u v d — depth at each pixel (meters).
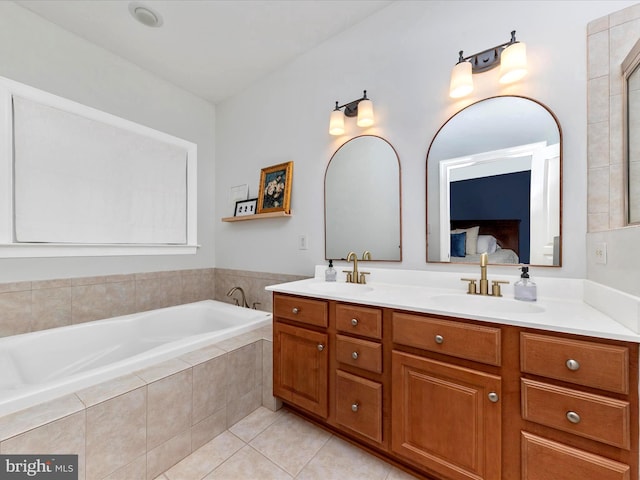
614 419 0.77
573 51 1.23
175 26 1.88
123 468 1.11
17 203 1.68
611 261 0.99
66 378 1.12
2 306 1.63
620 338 0.76
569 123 1.23
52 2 1.67
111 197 2.11
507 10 1.38
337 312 1.36
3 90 1.63
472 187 1.47
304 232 2.18
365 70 1.86
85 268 1.98
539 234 1.30
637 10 1.10
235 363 1.57
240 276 2.63
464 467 1.01
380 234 1.79
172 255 2.52
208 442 1.41
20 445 0.88
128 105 2.22
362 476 1.20
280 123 2.34
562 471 0.84
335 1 1.71
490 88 1.42
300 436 1.46
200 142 2.76
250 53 2.17
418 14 1.65
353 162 1.91
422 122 1.63
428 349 1.09
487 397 0.97
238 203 2.65
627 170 1.08
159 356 1.38
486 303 1.29
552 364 0.86
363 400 1.27
